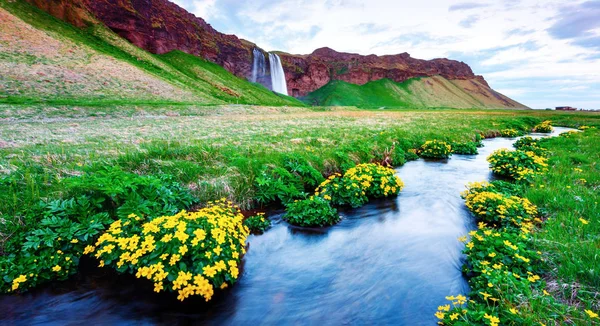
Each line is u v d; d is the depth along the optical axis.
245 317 4.56
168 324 4.43
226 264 5.11
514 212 7.32
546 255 5.17
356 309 4.69
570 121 41.31
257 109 65.81
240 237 6.00
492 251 5.29
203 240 5.10
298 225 8.05
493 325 3.44
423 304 4.72
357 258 6.29
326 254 6.49
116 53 88.44
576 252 5.02
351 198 9.43
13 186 7.05
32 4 82.06
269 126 27.06
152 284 5.19
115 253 5.36
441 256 6.18
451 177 12.98
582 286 4.21
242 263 6.10
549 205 7.70
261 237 7.36
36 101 35.53
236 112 56.38
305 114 56.59
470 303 4.27
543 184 9.42
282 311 4.68
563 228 6.12
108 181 6.87
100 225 5.86
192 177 9.45
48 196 6.67
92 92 47.12
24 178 7.51
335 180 10.18
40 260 5.16
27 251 5.32
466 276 5.37
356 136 19.39
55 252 5.38
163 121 31.97
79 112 35.16
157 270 4.77
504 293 4.22
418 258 6.16
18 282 4.74
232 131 21.92
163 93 62.03
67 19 90.06
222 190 8.98
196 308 4.73
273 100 140.88
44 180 7.66
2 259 5.20
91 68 59.19
